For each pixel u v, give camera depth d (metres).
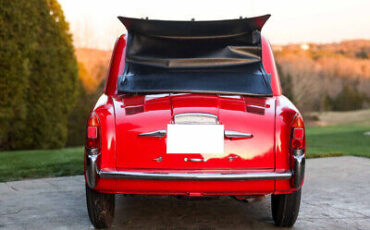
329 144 13.73
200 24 3.82
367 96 52.31
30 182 6.06
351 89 51.47
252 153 3.26
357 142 14.57
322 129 28.23
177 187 3.21
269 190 3.25
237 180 3.17
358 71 51.41
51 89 13.64
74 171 6.90
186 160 3.23
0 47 11.81
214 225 3.98
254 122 3.29
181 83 3.58
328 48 50.38
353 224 3.99
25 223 4.03
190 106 3.31
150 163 3.23
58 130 13.93
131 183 3.22
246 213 4.43
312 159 8.23
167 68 3.73
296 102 43.25
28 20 12.67
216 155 3.23
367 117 47.31
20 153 10.40
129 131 3.25
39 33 13.43
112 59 3.98
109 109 3.33
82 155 9.49
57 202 4.88
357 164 7.56
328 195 5.20
